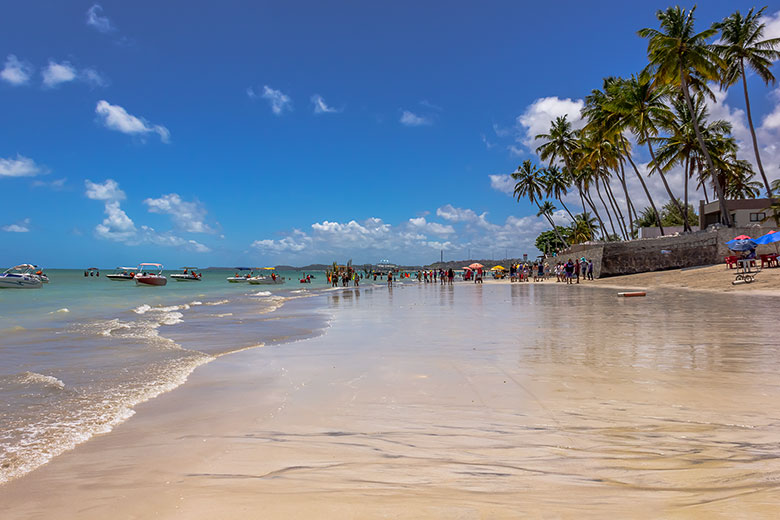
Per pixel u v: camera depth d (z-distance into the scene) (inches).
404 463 112.4
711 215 1592.0
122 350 314.3
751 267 986.7
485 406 161.2
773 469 99.6
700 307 502.0
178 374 233.0
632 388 178.2
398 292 1203.9
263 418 155.5
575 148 2009.1
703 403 156.0
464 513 83.5
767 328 330.3
